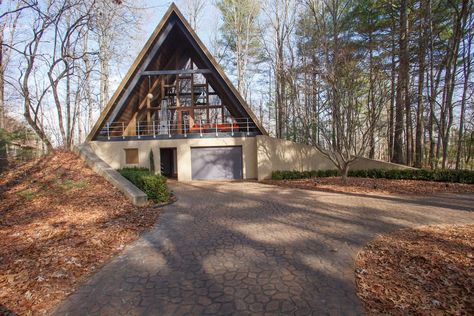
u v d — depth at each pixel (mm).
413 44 16531
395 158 16984
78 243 5191
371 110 14688
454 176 12453
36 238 5512
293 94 15898
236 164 17531
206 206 8719
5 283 3697
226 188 13055
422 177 13344
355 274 3846
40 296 3422
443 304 3064
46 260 4402
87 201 8414
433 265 4020
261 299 3256
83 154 12867
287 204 8828
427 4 14805
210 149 17500
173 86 20109
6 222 6645
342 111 14773
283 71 17031
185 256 4637
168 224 6648
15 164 12492
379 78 13266
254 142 17391
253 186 13688
